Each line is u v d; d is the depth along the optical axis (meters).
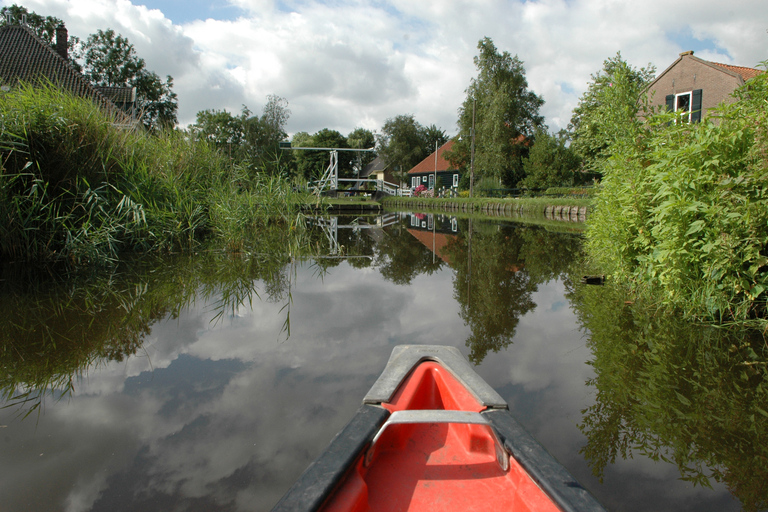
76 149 4.69
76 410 1.79
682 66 16.42
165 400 1.88
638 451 1.54
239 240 6.11
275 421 1.71
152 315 3.05
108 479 1.36
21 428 1.66
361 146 59.03
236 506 1.23
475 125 27.25
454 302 3.57
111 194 5.12
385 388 1.50
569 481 1.01
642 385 2.04
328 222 12.55
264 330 2.82
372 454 1.25
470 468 1.34
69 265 4.45
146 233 5.53
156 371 2.18
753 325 2.78
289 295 3.74
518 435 1.22
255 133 26.34
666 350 2.45
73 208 4.59
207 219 6.96
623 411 1.81
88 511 1.21
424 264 5.46
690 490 1.33
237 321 2.99
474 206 21.77
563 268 5.15
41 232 4.48
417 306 3.44
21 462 1.44
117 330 2.73
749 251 2.66
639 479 1.38
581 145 17.73
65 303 3.23
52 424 1.69
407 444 1.48
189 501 1.25
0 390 1.97
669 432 1.66
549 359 2.36
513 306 3.44
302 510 0.89
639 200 3.54
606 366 2.26
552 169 21.69
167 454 1.49
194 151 6.96
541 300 3.62
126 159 5.42
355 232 9.73
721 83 15.25
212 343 2.56
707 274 2.83
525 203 17.92
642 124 3.92
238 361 2.31
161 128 6.88
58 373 2.15
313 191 9.88
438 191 33.62
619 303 3.48
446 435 1.54
